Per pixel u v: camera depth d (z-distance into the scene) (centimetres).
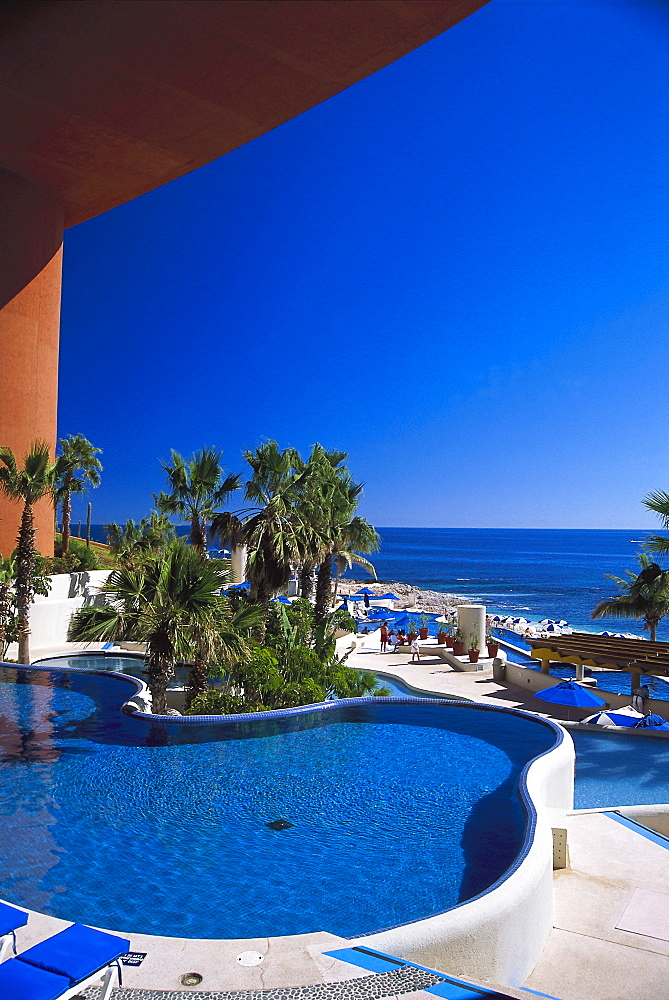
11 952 428
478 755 1128
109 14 1153
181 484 2088
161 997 391
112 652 2186
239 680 1428
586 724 1585
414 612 4747
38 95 1495
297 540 1888
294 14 1173
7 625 2005
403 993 401
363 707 1420
